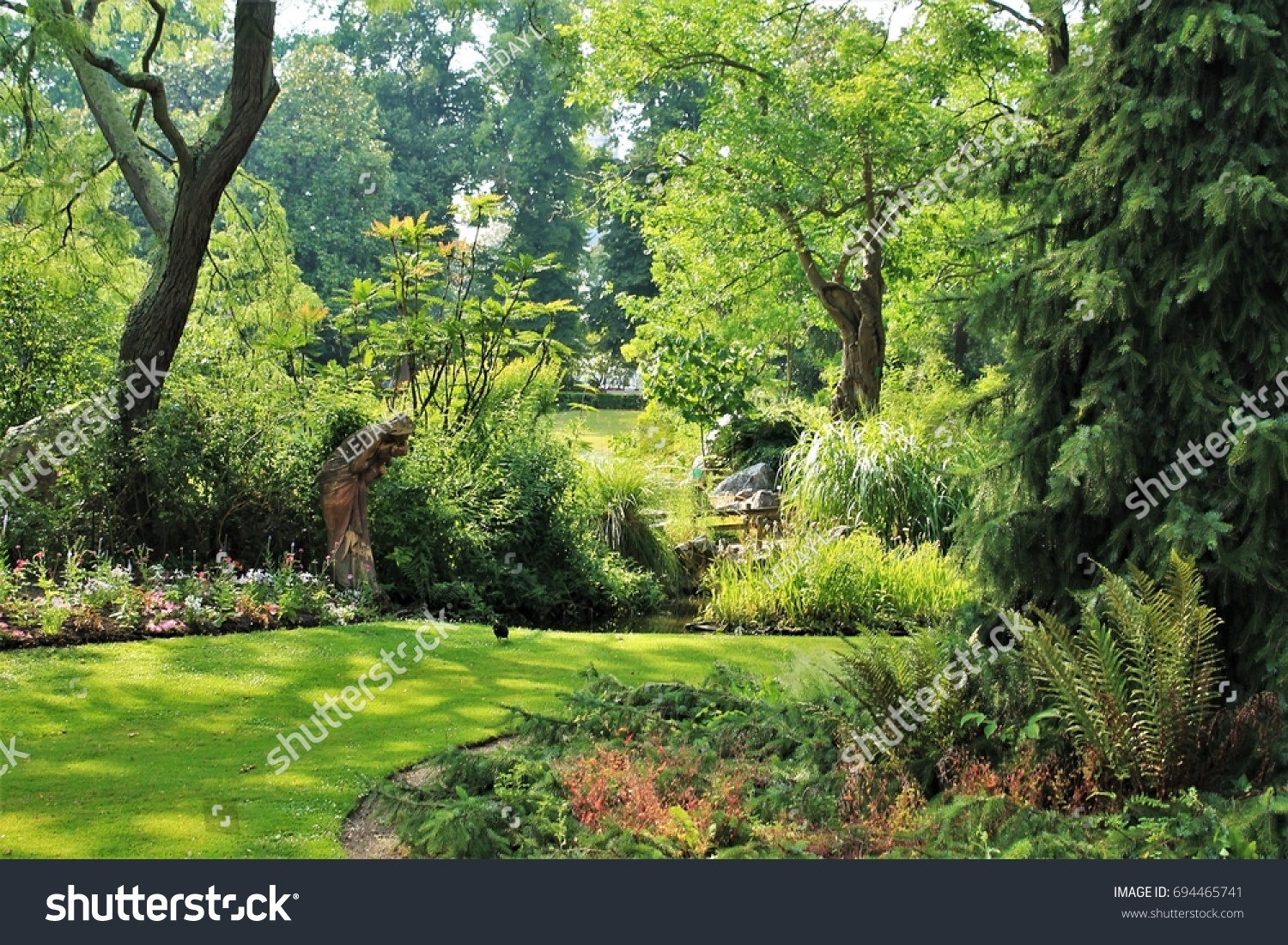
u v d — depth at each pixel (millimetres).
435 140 39469
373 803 4758
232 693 6547
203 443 9719
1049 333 5406
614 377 28500
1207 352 4988
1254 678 4871
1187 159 4973
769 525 13125
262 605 8648
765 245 16859
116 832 4410
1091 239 5238
